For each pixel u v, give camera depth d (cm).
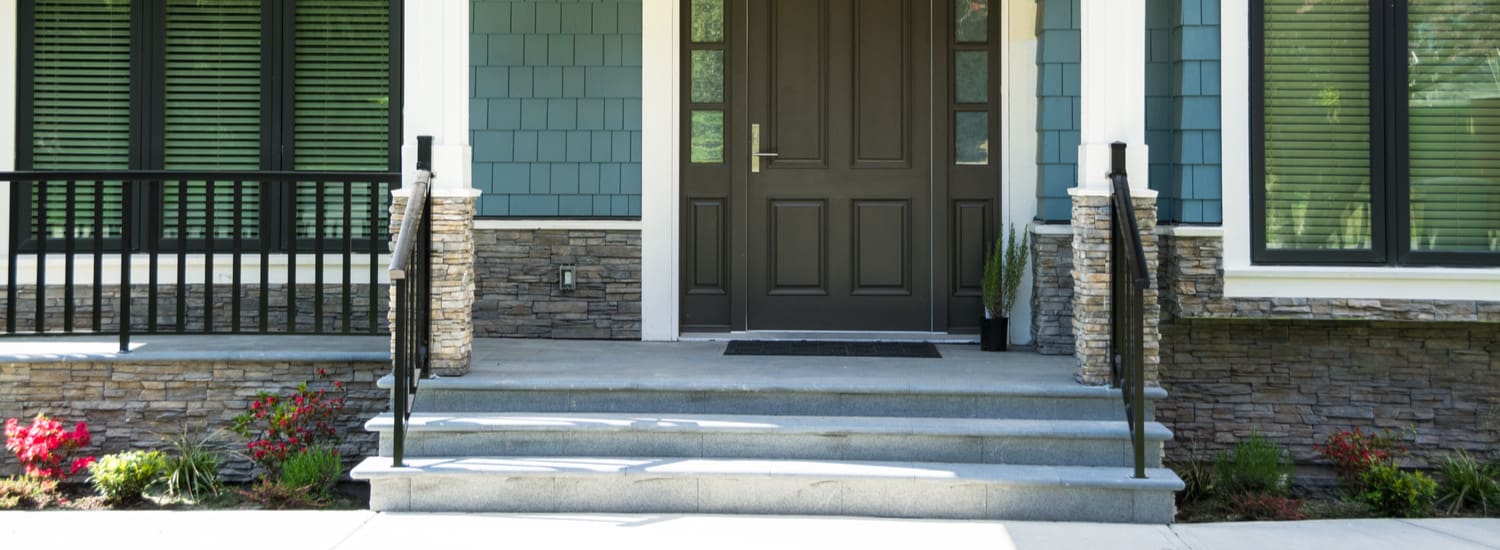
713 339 652
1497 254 549
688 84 657
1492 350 582
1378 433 586
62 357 551
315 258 592
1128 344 491
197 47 649
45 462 529
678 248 652
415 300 509
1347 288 554
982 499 467
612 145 649
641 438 492
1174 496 489
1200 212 555
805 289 658
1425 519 492
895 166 654
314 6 648
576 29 648
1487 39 552
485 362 563
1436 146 554
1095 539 439
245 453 556
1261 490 536
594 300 652
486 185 650
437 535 441
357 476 464
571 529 448
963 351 617
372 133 649
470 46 648
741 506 471
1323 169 557
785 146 656
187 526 456
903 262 655
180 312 561
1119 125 509
